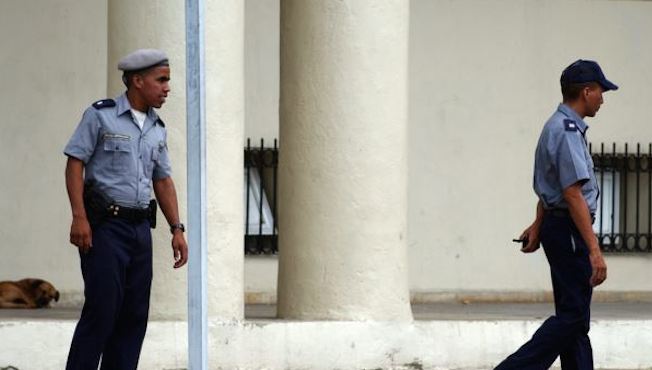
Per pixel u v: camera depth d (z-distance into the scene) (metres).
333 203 28.91
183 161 27.42
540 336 23.77
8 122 39.25
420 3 42.34
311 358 28.20
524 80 43.00
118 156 21.81
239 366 27.70
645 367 30.55
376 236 28.95
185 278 27.56
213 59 27.78
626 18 43.62
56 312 33.94
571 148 23.44
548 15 43.19
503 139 42.84
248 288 41.00
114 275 21.72
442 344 29.12
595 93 23.97
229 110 27.95
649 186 43.66
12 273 39.22
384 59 29.00
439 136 42.44
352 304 28.83
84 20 39.75
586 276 23.61
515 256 42.88
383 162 29.03
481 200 42.72
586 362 23.97
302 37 29.06
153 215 22.25
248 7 41.03
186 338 27.25
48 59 39.53
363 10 28.89
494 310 37.09
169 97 27.41
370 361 28.59
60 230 39.53
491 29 42.81
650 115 43.78
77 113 39.69
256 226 41.25
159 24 27.48
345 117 28.88
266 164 41.19
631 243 43.66
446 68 42.53
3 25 39.25
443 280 42.44
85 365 21.80
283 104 29.52
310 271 28.98
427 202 42.38
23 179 39.31
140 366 27.08
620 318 31.47
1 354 26.61
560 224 23.69
